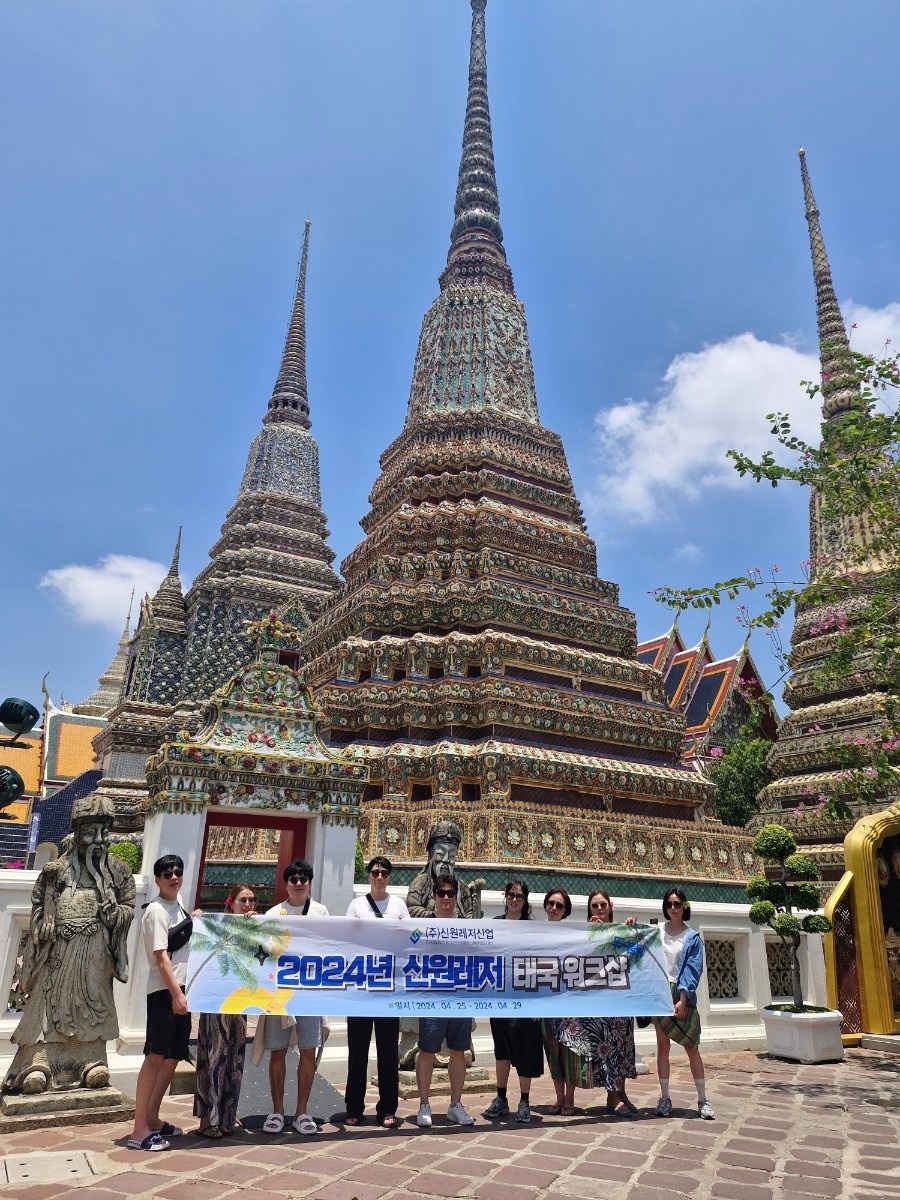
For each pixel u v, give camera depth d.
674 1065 12.21
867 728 24.08
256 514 40.41
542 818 15.99
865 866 16.00
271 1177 6.20
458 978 8.40
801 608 28.11
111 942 8.08
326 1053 10.02
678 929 9.38
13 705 13.23
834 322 31.09
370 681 18.67
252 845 15.62
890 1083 10.91
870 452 13.57
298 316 48.72
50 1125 7.36
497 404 25.80
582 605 21.70
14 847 33.88
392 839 15.65
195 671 34.66
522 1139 7.53
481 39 36.28
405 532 22.14
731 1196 6.04
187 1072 9.11
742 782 34.75
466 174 32.66
